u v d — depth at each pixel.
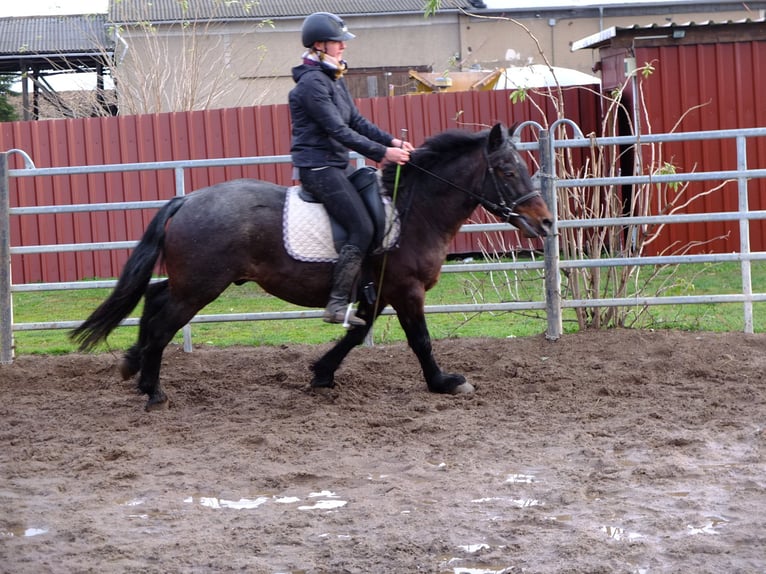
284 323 10.45
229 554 4.31
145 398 7.29
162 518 4.78
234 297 11.95
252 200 6.47
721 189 13.20
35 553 4.35
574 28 24.89
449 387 7.08
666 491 4.99
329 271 6.48
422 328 6.94
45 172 8.44
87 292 13.03
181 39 20.50
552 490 5.03
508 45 24.91
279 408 6.95
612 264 8.45
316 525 4.63
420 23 24.53
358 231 6.36
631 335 8.47
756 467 5.32
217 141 13.82
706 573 4.00
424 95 13.96
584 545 4.28
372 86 23.42
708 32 13.14
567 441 5.92
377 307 6.99
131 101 16.16
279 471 5.49
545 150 8.41
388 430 6.25
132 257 6.50
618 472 5.30
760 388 7.00
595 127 14.11
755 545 4.27
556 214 8.45
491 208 6.68
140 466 5.66
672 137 8.44
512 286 10.97
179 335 9.55
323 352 8.54
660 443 5.79
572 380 7.37
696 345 8.12
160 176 13.84
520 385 7.35
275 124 13.85
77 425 6.63
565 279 9.06
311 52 6.39
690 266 12.67
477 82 15.94
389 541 4.39
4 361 8.48
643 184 9.07
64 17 24.39
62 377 8.13
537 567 4.09
